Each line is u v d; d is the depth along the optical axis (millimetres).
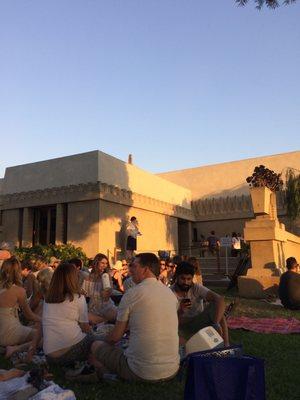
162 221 23094
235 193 28297
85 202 17391
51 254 15164
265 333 7426
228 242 18344
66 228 17969
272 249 13703
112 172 18547
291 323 8445
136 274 4383
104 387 4348
